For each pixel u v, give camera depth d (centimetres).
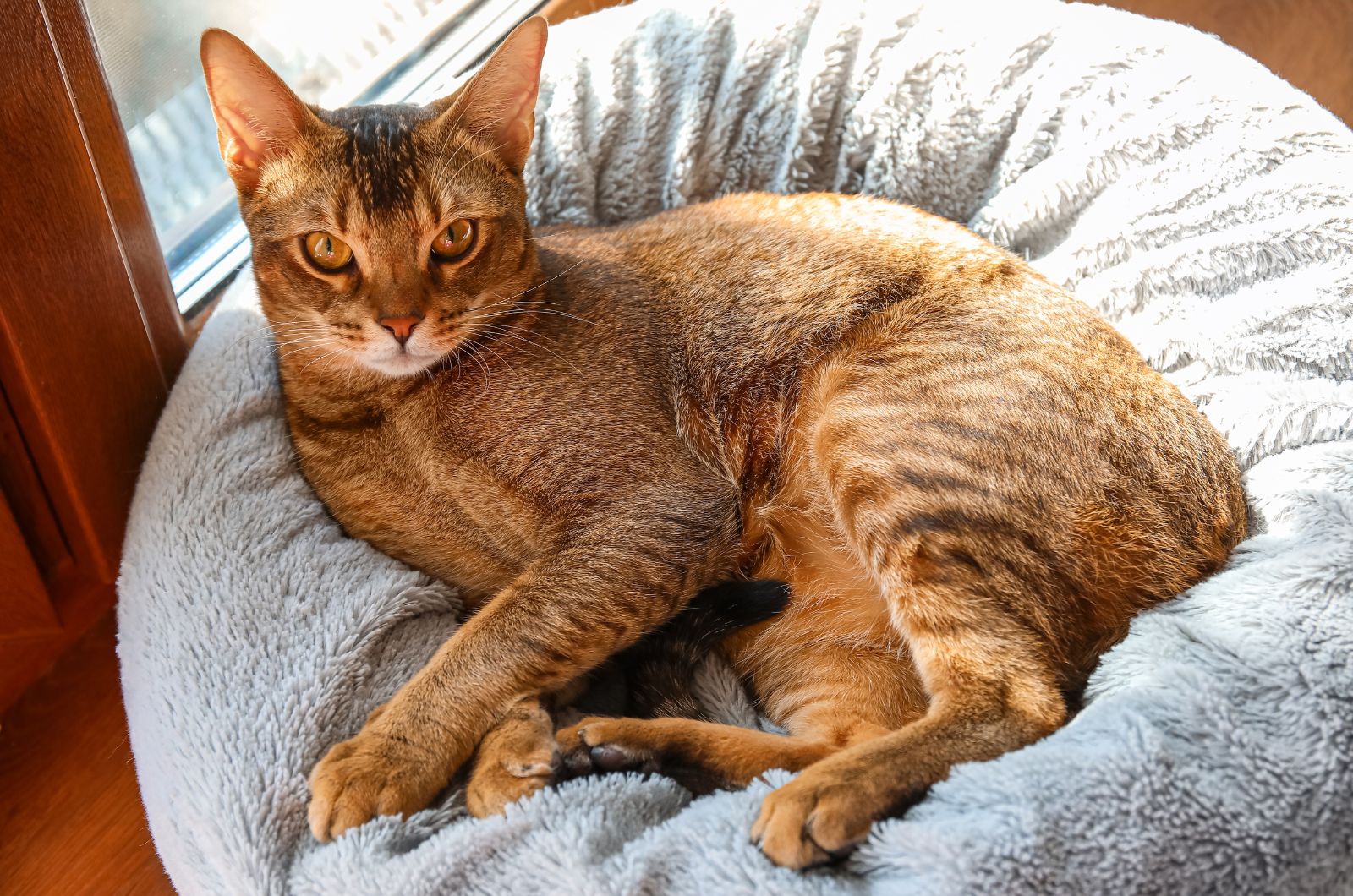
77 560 79
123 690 74
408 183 69
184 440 75
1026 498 69
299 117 69
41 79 70
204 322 83
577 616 70
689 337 76
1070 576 69
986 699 67
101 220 74
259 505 74
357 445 73
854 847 64
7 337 71
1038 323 73
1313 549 68
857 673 73
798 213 77
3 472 74
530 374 72
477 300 71
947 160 84
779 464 75
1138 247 80
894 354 73
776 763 69
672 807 68
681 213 78
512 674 69
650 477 72
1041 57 83
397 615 73
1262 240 77
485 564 74
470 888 65
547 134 84
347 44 90
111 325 76
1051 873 62
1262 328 76
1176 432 71
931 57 84
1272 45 100
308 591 72
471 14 91
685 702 72
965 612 68
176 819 68
